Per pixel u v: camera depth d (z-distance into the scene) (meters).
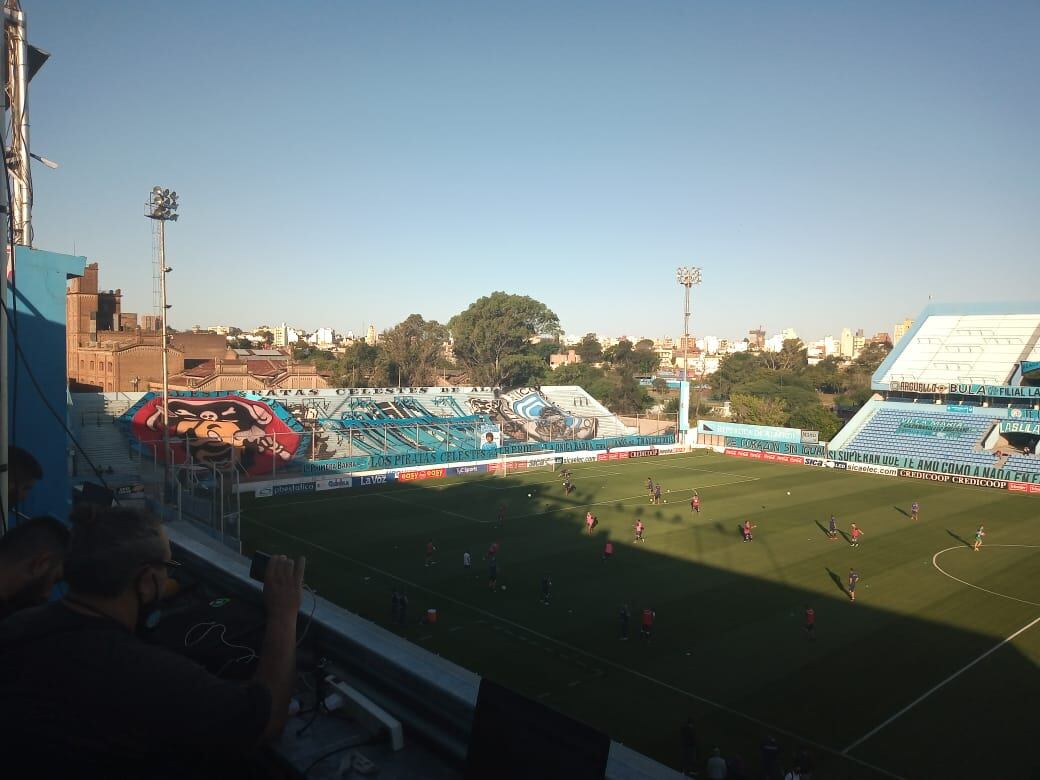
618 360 190.50
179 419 64.88
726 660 28.14
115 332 91.12
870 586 38.34
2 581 4.09
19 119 15.16
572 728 3.67
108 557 3.19
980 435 80.25
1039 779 20.19
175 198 51.44
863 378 148.12
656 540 47.50
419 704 4.91
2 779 2.81
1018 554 45.44
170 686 2.98
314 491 62.00
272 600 3.77
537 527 50.47
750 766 20.72
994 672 27.39
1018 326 90.94
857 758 21.19
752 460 89.00
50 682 2.89
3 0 6.41
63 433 13.23
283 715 3.36
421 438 80.62
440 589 36.34
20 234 15.32
